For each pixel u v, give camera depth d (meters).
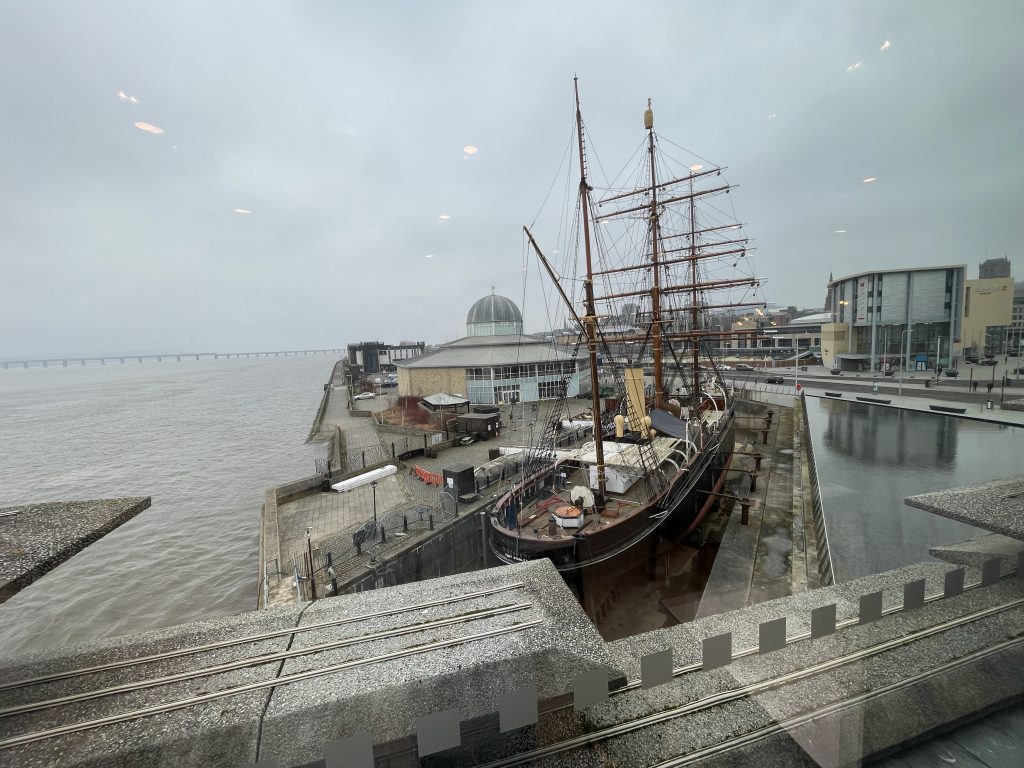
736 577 13.62
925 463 12.23
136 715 4.68
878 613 7.04
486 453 31.42
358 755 4.40
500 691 5.27
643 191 31.17
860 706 5.41
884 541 10.69
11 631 12.04
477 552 20.41
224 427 43.91
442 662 5.59
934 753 5.02
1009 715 5.37
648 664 5.73
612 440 21.95
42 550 4.56
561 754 5.01
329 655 5.71
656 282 32.56
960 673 5.84
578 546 13.91
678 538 18.50
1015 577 7.98
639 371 23.55
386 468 27.19
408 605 6.84
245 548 17.81
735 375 51.09
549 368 50.88
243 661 5.54
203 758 4.27
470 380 50.94
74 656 5.45
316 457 35.16
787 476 27.28
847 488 13.03
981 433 10.97
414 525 18.98
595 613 13.67
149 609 13.75
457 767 4.84
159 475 26.38
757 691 5.78
